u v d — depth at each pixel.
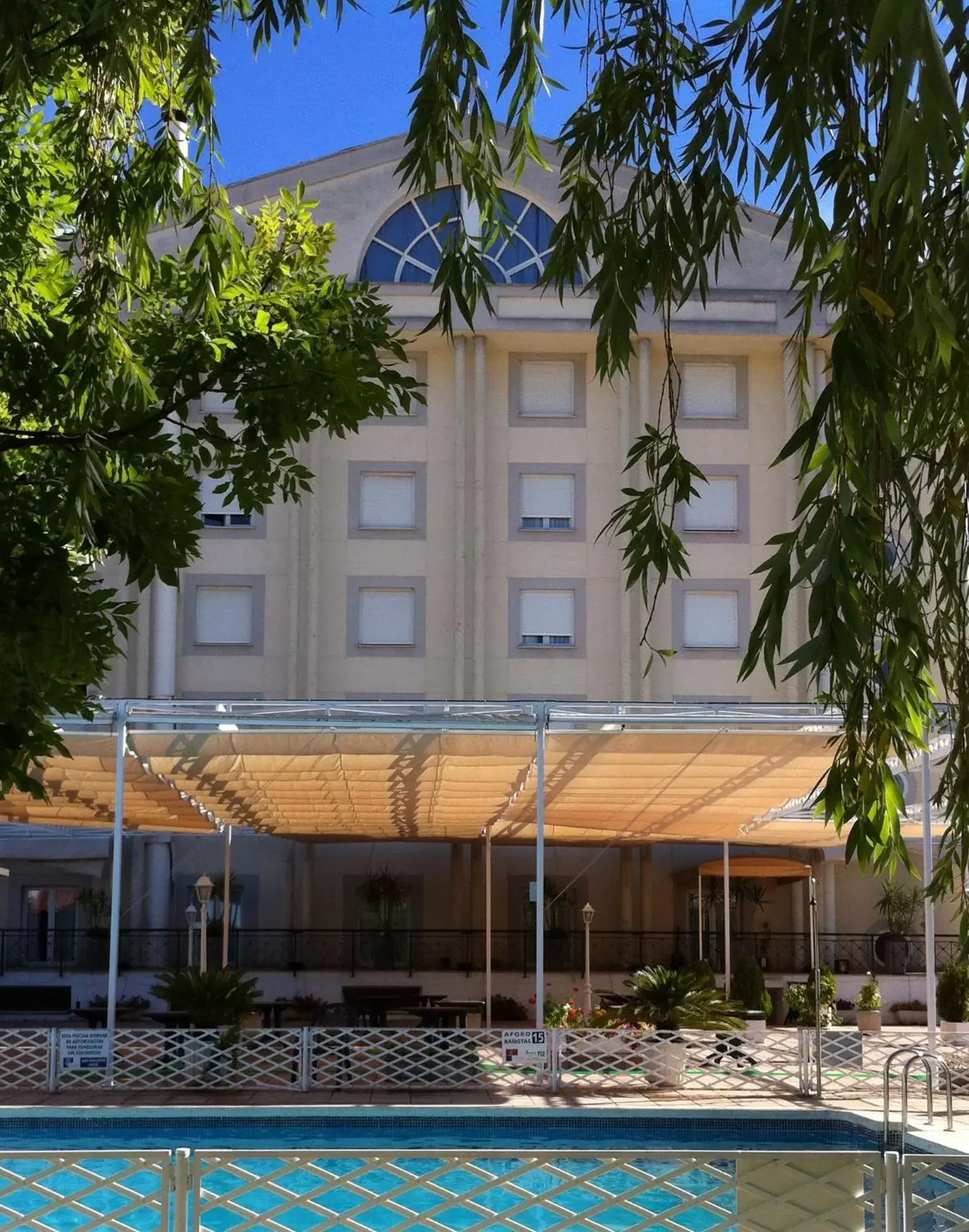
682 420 29.98
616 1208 10.88
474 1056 16.64
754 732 14.95
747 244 29.78
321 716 16.30
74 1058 15.87
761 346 29.94
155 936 28.22
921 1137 12.33
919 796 19.08
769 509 29.67
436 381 30.00
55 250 6.09
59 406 5.54
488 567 29.50
